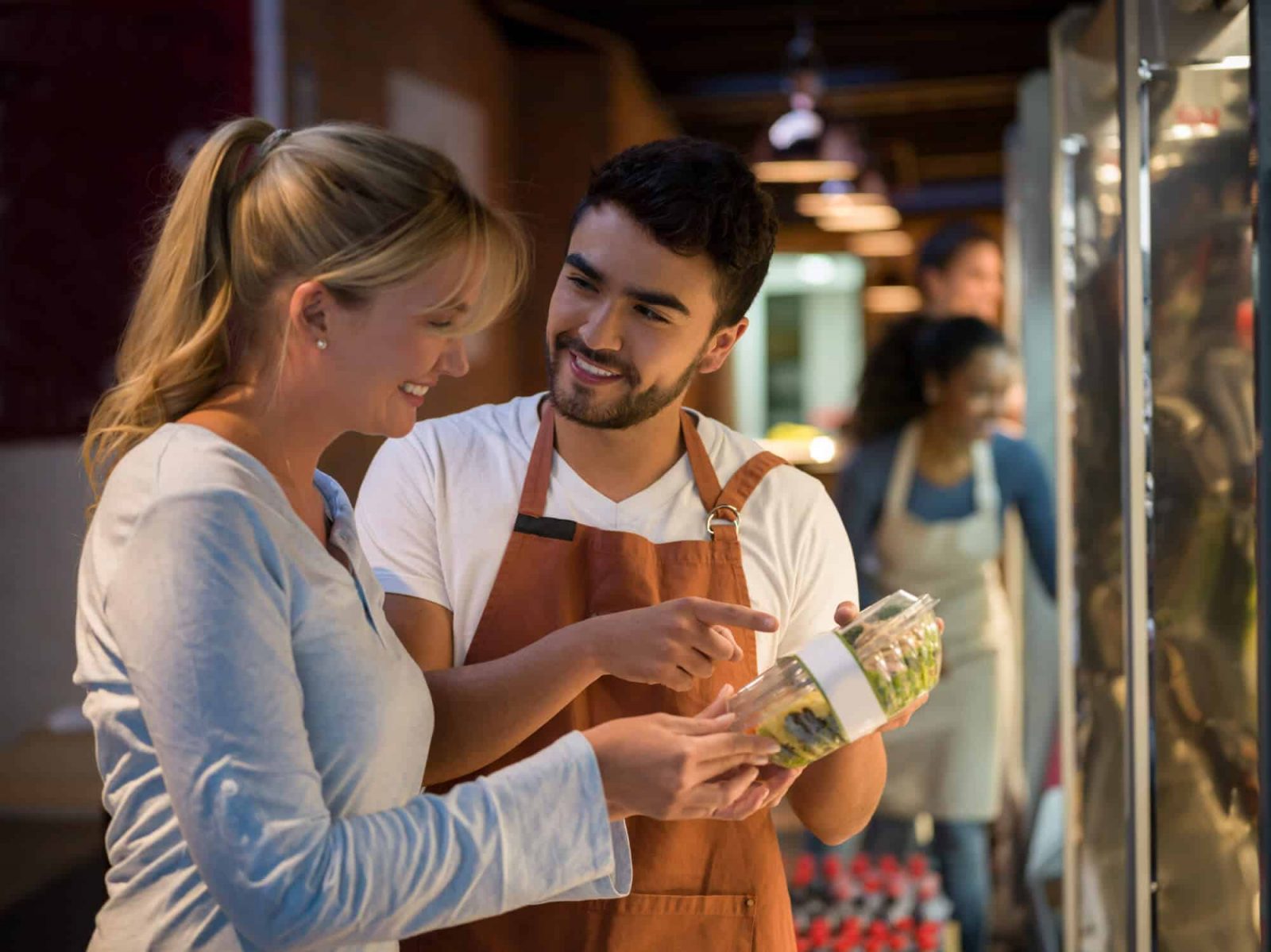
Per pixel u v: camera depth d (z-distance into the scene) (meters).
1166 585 1.58
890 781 3.22
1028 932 3.31
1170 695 1.58
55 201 4.03
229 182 1.08
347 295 1.03
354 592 1.09
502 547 1.44
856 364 10.64
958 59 6.25
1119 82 1.63
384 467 1.49
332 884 0.95
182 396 1.08
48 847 4.03
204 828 0.93
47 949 3.28
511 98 5.88
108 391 1.12
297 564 1.03
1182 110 1.54
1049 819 3.34
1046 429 3.49
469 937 1.39
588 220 1.34
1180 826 1.58
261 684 0.96
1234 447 1.51
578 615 1.42
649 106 6.77
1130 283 1.63
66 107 3.96
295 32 3.84
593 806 1.07
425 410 4.57
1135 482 1.63
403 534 1.44
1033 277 3.49
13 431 4.26
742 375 10.80
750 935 1.41
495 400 5.57
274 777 0.95
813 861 3.41
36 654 4.70
